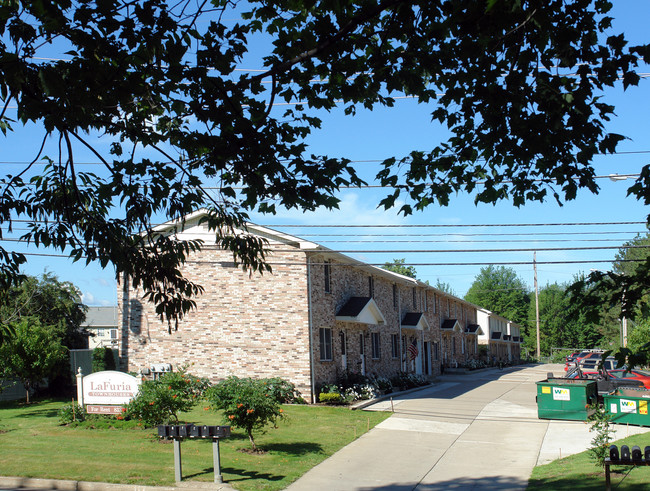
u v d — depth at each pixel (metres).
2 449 15.18
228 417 15.70
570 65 6.73
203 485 12.20
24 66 5.67
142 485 12.13
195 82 6.97
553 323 96.44
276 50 7.04
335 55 7.03
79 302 38.03
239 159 7.49
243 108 7.40
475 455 16.45
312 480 13.40
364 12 6.60
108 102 6.55
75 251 7.83
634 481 11.93
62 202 7.75
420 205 8.40
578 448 16.95
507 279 106.25
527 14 6.20
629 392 20.97
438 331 45.28
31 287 34.28
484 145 7.61
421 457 16.11
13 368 24.67
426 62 6.89
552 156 7.46
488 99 6.95
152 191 7.68
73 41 6.02
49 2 4.97
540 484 12.84
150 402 16.02
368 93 7.29
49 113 6.09
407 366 37.31
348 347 28.59
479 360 56.03
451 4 6.49
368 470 14.55
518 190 8.17
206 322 25.20
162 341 25.61
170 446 15.78
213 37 6.95
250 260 8.37
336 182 7.62
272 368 24.33
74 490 12.23
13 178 7.43
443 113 7.65
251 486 12.34
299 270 24.44
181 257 7.80
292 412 21.92
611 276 6.52
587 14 6.57
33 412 22.28
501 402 26.67
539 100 6.83
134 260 7.59
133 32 6.26
